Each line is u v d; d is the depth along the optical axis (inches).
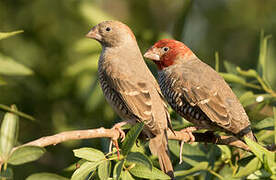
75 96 568.4
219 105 395.2
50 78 583.2
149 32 542.3
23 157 258.1
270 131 387.5
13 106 292.2
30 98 571.5
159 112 372.2
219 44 645.3
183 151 382.3
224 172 390.3
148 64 500.4
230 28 658.8
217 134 384.8
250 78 438.9
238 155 383.9
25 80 569.9
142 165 283.9
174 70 431.2
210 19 661.9
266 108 447.2
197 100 403.2
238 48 645.9
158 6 674.8
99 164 283.9
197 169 371.2
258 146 303.0
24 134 572.1
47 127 573.3
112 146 362.0
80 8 571.5
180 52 438.9
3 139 264.4
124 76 390.3
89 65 554.9
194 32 647.8
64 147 557.6
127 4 664.4
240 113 390.6
